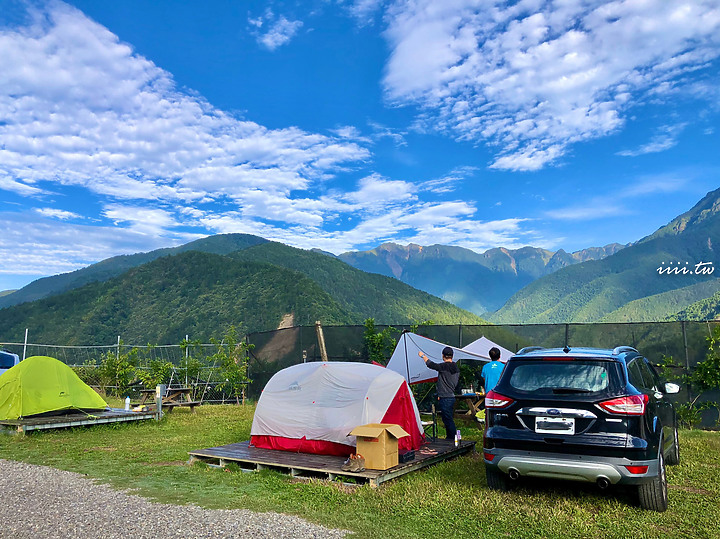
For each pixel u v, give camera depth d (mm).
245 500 5699
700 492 6078
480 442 9672
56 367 12531
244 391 18453
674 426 7129
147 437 10406
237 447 8547
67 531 4590
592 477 5121
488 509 5355
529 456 5391
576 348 6367
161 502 5617
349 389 8047
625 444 5027
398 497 5766
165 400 14898
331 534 4594
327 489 6133
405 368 11328
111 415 12125
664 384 6562
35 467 7543
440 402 8859
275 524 4852
